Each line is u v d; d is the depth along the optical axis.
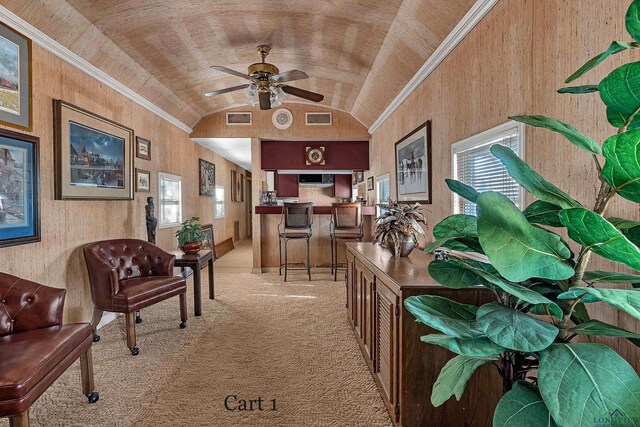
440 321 0.96
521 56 1.73
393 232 2.27
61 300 2.02
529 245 0.81
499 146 0.96
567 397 0.71
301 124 5.72
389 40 3.04
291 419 1.80
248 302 3.86
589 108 1.32
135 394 2.04
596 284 1.29
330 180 7.06
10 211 2.23
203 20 2.91
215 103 5.26
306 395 2.02
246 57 3.74
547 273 0.80
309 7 2.71
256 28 3.07
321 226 5.46
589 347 0.80
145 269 3.29
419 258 2.27
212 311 3.55
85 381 1.96
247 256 7.49
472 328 0.96
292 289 4.43
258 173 5.71
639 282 0.91
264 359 2.47
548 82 1.54
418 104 3.31
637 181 0.71
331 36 3.21
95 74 3.14
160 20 2.85
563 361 0.77
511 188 1.86
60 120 2.68
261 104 3.79
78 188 2.90
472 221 1.10
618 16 1.20
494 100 1.98
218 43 3.38
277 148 5.97
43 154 2.55
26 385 1.43
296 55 3.70
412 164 3.44
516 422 0.81
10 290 1.94
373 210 5.22
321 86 4.74
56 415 1.84
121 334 2.96
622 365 0.74
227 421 1.79
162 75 3.91
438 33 2.52
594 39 1.29
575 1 1.38
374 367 2.11
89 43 2.87
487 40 2.05
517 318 0.86
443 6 2.26
